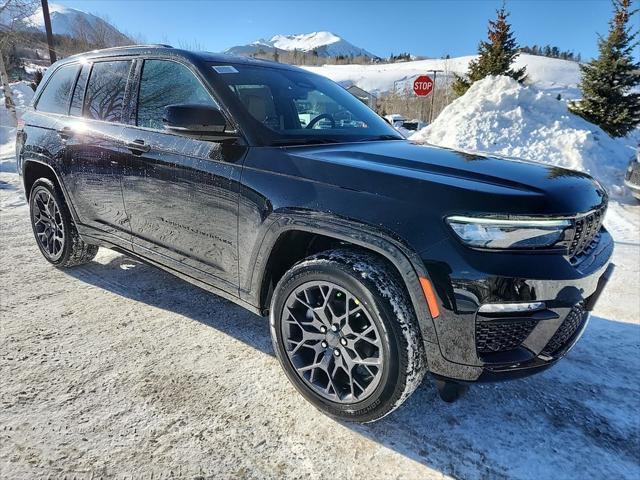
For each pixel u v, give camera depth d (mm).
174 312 3117
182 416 2104
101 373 2400
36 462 1807
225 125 2385
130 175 2889
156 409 2141
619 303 3455
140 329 2875
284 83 2926
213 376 2412
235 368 2494
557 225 1773
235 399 2236
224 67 2705
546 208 1756
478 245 1716
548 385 2438
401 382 1854
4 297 3240
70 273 3721
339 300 2049
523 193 1791
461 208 1739
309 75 3297
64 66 3699
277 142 2377
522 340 1856
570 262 1853
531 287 1717
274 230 2162
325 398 2092
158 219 2793
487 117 9422
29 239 4602
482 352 1819
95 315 3037
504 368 1826
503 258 1712
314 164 2111
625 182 7242
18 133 3877
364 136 2869
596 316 3250
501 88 10367
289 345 2203
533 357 1859
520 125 9219
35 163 3695
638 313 3293
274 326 2240
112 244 3229
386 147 2516
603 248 2166
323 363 2084
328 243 2305
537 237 1750
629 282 3846
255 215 2238
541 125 9219
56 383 2301
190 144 2549
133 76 3008
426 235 1761
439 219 1758
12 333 2762
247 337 2820
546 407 2260
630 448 2006
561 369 2588
